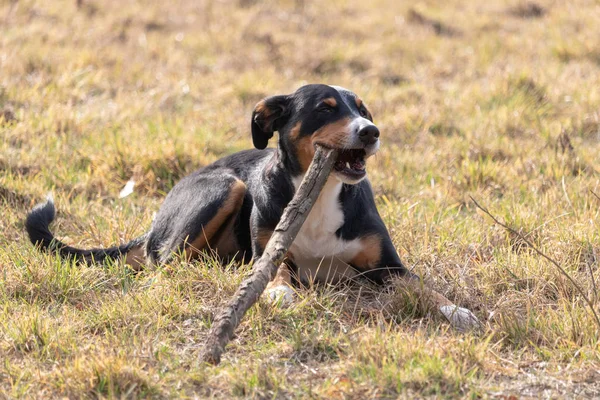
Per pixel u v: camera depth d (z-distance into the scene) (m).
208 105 15.70
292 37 20.69
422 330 7.02
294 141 8.04
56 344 6.66
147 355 6.52
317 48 19.31
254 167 9.13
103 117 14.14
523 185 11.05
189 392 6.07
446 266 8.47
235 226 9.02
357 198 8.23
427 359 6.20
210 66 18.41
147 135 13.03
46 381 6.14
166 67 17.95
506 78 15.80
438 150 12.84
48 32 19.42
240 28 21.14
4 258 8.47
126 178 11.84
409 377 6.04
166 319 7.24
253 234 8.44
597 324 6.80
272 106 8.38
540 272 8.07
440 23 22.17
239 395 6.02
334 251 8.24
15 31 19.27
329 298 7.66
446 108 14.99
